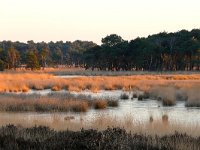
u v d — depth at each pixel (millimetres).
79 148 13281
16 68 169750
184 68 136125
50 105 32719
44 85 64812
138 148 13258
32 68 153375
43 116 28297
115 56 145625
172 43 141250
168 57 135500
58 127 18703
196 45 131875
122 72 121938
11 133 15625
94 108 34875
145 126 19406
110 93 52750
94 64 154875
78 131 15992
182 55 135625
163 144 13656
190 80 74750
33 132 15797
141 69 139750
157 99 42812
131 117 25281
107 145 13172
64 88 63281
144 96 44781
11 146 13508
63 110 32281
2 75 81625
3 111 31109
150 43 140750
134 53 141500
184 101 41188
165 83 64188
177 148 13117
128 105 37844
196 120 26422
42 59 189875
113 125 19750
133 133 16641
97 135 14492
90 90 58625
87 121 23328
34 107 32125
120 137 14367
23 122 21344
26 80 71000
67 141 13867
